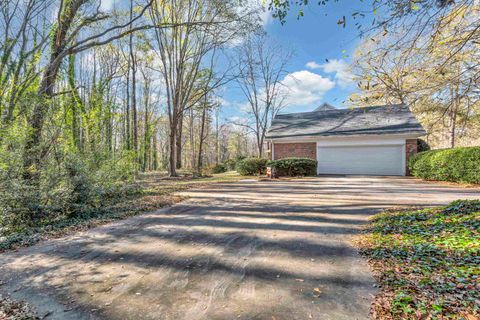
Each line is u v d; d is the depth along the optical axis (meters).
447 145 21.44
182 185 12.94
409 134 14.53
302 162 15.61
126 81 18.27
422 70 3.98
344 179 13.52
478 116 13.30
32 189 5.67
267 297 2.61
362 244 4.09
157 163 33.88
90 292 2.79
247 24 14.36
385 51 3.88
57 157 6.45
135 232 5.06
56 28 8.32
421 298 2.40
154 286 2.89
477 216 4.25
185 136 39.56
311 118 19.19
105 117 9.12
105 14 9.77
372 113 16.88
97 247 4.23
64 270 3.36
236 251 3.93
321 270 3.21
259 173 18.86
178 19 16.19
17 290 2.87
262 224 5.43
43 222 5.80
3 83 6.78
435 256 3.26
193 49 17.67
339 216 5.93
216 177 17.84
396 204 6.84
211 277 3.08
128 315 2.36
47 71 7.95
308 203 7.52
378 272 3.07
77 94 8.87
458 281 2.61
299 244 4.18
